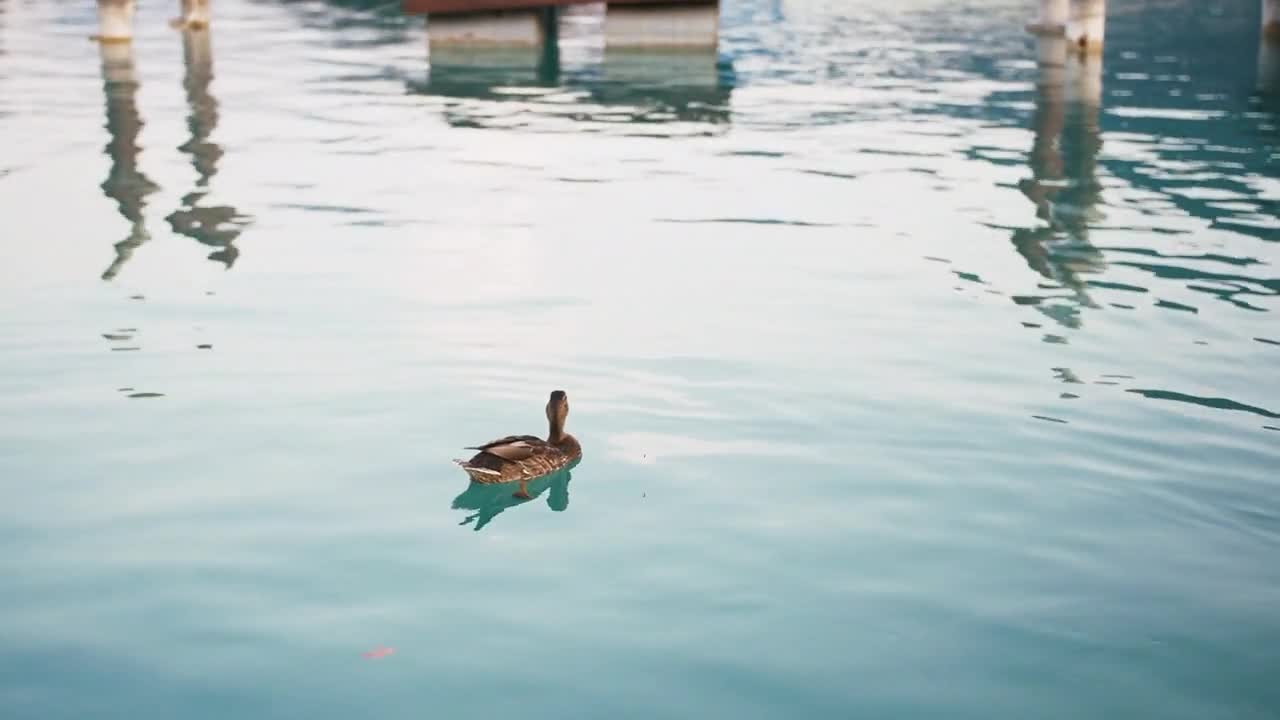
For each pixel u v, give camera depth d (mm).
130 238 14281
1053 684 5961
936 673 6035
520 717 5621
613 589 6773
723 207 16141
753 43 36969
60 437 8742
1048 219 15469
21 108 23547
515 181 17688
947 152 20062
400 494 7922
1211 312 11711
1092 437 8914
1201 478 8266
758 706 5738
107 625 6332
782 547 7281
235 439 8727
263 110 23922
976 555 7219
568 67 30641
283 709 5648
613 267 13242
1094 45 32156
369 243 14141
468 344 10727
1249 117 23125
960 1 53531
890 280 12852
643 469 8359
